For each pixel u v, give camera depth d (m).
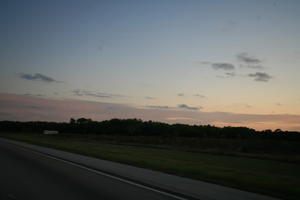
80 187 9.18
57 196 7.81
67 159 18.55
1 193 8.09
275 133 82.25
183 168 15.48
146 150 35.56
